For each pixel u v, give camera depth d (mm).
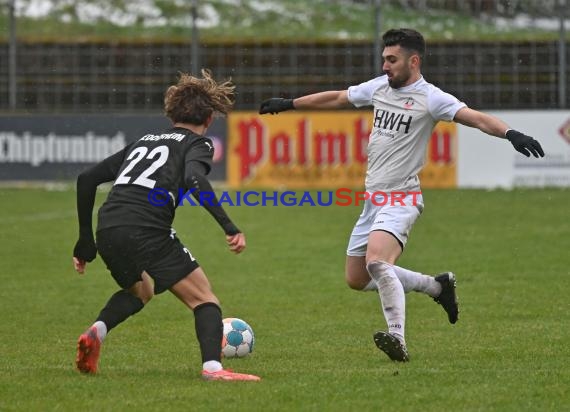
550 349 24578
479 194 64938
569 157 67750
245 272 39781
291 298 34188
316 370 21766
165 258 20156
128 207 20156
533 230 50344
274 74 76250
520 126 68188
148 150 20719
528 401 18344
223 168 69312
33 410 17844
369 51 75062
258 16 93125
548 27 80188
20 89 75125
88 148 70062
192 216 57625
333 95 25156
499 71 73000
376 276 23047
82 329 29000
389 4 91000
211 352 20203
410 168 23781
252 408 17812
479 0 83812
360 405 18031
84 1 93375
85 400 18516
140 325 29250
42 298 34469
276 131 68875
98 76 77125
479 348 24891
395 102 23906
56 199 64188
